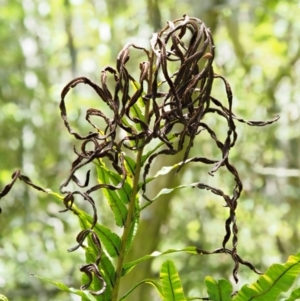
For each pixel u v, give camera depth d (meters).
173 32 1.18
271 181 6.66
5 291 5.83
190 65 1.19
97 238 1.20
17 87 5.89
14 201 5.85
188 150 1.21
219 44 6.53
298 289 1.23
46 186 5.97
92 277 1.27
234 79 6.21
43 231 6.07
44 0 6.05
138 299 3.71
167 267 1.24
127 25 5.95
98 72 6.52
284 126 6.20
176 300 1.26
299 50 6.21
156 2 4.59
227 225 1.24
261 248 6.46
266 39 6.00
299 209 6.69
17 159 5.94
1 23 5.98
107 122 1.24
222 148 1.23
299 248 6.63
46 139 6.03
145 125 1.22
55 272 6.09
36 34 6.48
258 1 4.67
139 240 3.69
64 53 6.77
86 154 1.22
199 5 3.89
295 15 5.93
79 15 6.20
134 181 1.32
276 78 6.18
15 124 5.88
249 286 1.23
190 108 1.22
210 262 6.36
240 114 5.84
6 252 5.98
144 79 1.21
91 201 1.20
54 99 5.73
